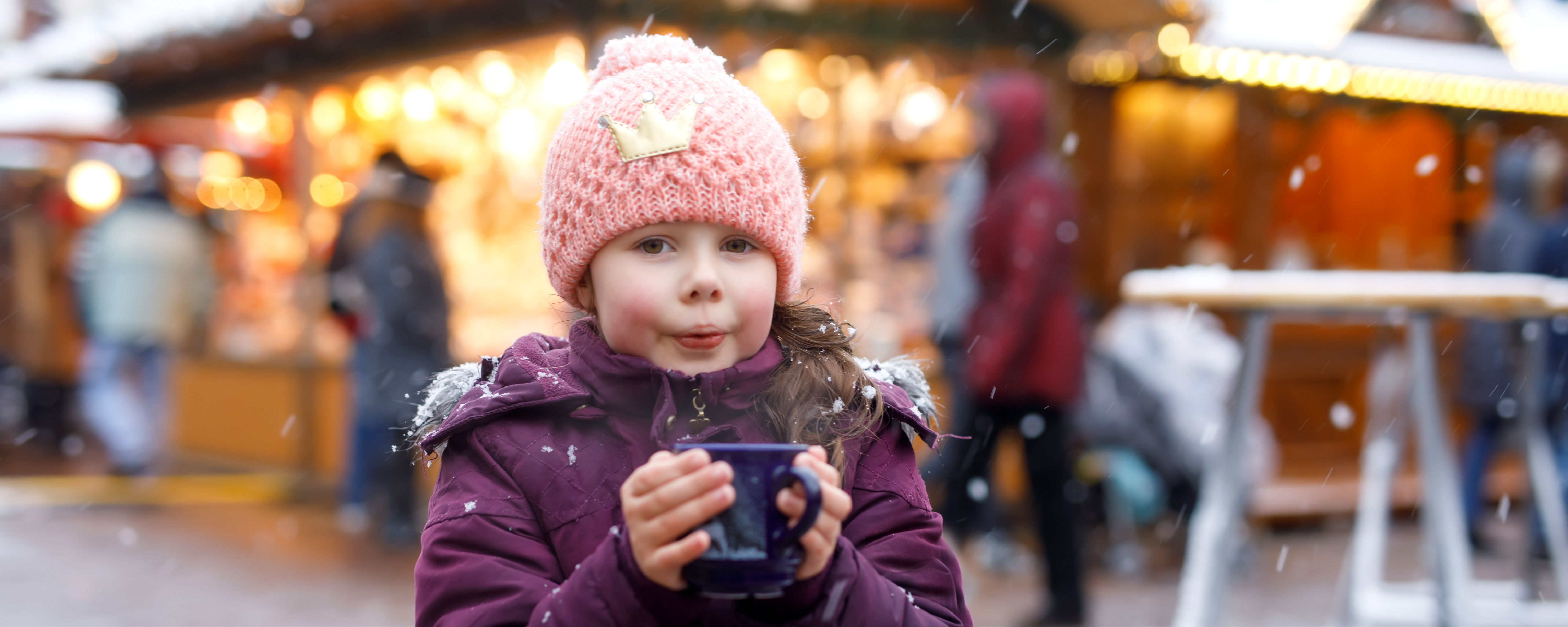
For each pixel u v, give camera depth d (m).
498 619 1.34
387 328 6.34
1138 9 6.65
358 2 6.40
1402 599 3.83
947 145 7.42
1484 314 3.13
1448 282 3.24
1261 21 8.09
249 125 10.09
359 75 7.64
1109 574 5.95
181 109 9.43
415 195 6.51
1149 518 5.98
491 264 7.91
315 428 8.31
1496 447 6.57
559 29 5.83
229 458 9.06
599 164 1.40
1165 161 8.54
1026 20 6.76
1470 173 5.17
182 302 8.43
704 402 1.40
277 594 5.19
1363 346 8.02
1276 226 8.83
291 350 8.67
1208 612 3.14
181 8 7.99
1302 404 7.91
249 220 10.29
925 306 7.12
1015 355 4.57
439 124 8.19
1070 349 4.62
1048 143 6.69
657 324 1.40
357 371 6.56
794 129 7.20
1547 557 5.51
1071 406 4.63
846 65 6.95
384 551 6.22
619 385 1.44
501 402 1.46
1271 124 8.52
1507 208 6.75
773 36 6.12
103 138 9.89
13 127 9.92
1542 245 6.53
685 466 1.12
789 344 1.51
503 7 6.06
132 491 8.02
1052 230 4.60
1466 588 3.26
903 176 7.63
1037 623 4.63
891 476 1.50
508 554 1.40
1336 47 8.14
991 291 4.64
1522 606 4.09
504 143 7.91
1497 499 8.14
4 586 5.25
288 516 7.31
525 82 7.45
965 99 7.35
